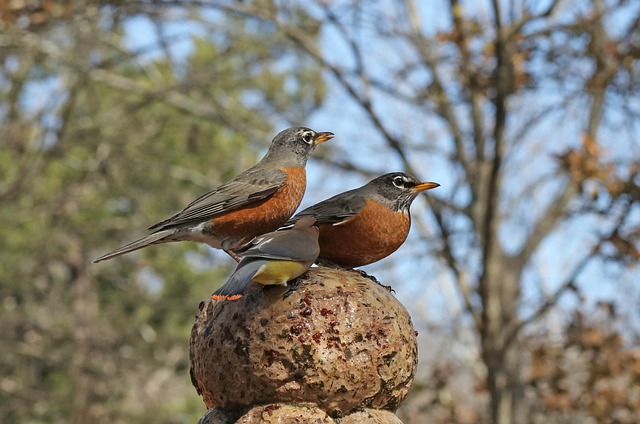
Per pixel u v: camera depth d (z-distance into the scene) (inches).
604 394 622.2
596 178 517.3
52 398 1003.3
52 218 980.6
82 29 748.6
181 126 949.2
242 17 756.0
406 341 203.3
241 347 196.4
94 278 1059.9
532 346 674.8
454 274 689.0
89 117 944.3
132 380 1048.8
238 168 971.3
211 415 204.4
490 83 624.7
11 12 688.4
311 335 194.2
